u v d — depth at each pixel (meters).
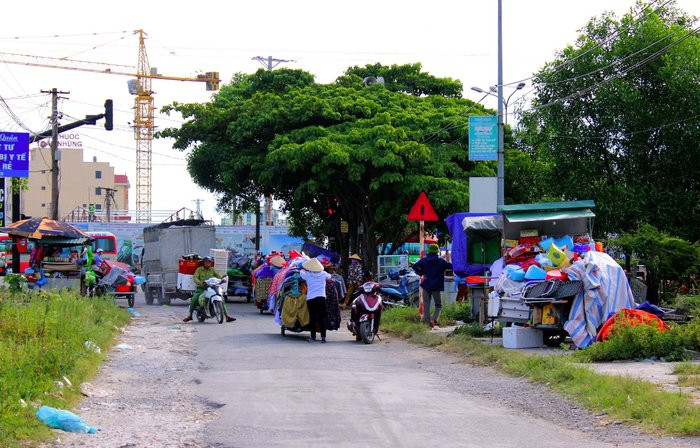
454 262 21.12
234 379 11.75
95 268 26.61
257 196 36.38
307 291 17.25
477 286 18.47
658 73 26.08
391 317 20.53
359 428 8.37
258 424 8.59
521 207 16.88
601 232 27.66
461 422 8.79
